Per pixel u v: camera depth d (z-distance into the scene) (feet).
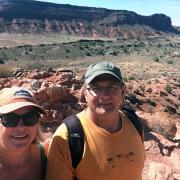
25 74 12.87
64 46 114.32
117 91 2.82
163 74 63.41
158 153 7.29
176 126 12.19
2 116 2.51
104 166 2.75
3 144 2.58
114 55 108.99
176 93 28.73
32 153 2.78
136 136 2.95
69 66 83.92
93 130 2.77
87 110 2.85
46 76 11.67
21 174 2.71
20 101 2.54
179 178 5.78
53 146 2.77
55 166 2.75
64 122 2.80
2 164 2.63
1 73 12.89
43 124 8.82
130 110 3.07
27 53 102.89
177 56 107.14
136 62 89.86
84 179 2.80
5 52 102.63
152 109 18.11
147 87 26.68
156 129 10.85
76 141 2.72
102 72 2.75
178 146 7.72
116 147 2.80
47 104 9.37
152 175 5.71
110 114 2.80
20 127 2.54
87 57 104.17
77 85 10.73
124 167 2.82
